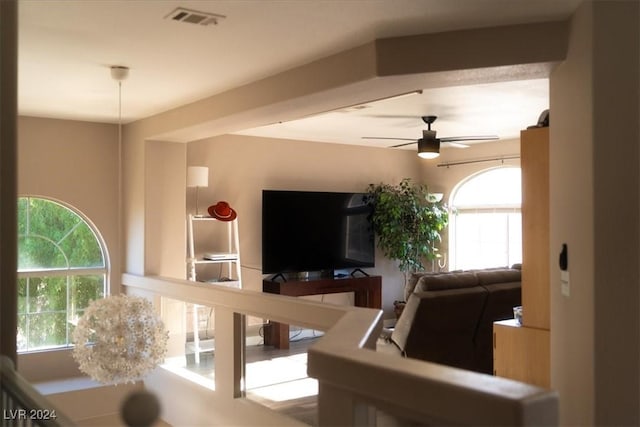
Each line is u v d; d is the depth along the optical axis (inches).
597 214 88.1
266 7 103.1
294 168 290.7
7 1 91.2
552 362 110.0
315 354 57.1
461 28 111.0
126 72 144.3
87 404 198.7
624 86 88.0
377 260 320.8
